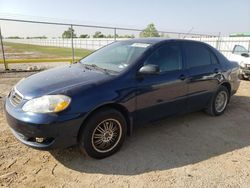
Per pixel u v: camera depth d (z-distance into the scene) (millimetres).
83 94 2873
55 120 2689
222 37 18000
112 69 3496
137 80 3367
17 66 12555
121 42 4348
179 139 3865
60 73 3539
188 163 3148
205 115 5055
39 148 2781
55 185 2629
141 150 3453
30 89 2979
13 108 2912
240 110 5512
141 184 2689
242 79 9789
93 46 29281
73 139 2873
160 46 3830
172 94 3865
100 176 2814
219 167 3078
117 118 3199
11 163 3000
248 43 16141
